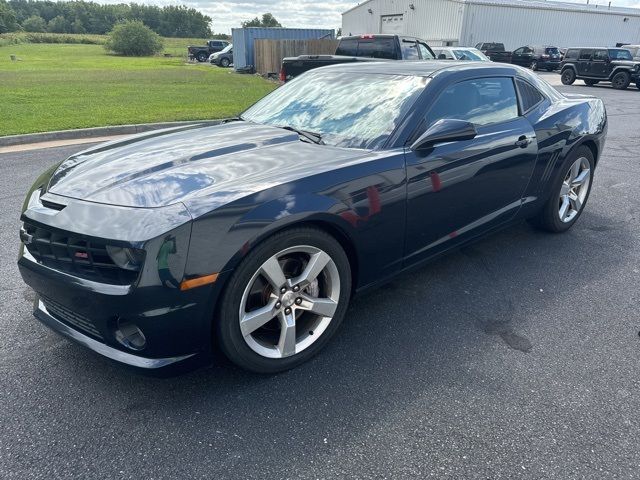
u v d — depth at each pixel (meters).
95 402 2.37
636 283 3.62
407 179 2.84
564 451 2.09
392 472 1.98
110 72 22.95
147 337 2.15
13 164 6.88
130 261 2.08
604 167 7.12
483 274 3.75
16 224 4.64
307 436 2.17
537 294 3.45
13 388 2.46
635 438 2.16
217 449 2.10
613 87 20.95
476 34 33.25
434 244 3.21
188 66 30.30
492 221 3.64
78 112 10.84
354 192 2.60
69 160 3.00
